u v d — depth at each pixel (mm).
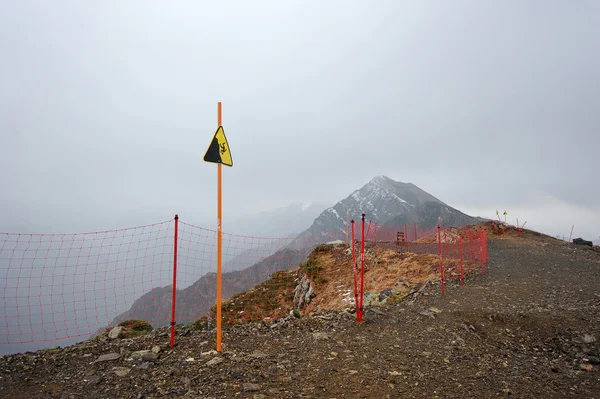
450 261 19000
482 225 34875
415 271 18000
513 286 13523
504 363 6652
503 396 5191
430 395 5148
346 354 6855
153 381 5426
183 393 5000
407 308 10953
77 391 5082
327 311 10922
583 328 8438
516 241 27250
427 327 8891
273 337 7969
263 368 6004
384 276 18422
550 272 16297
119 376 5629
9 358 6445
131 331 9875
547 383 5719
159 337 7988
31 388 5188
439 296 12422
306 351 6980
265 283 23984
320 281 21172
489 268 17391
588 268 17203
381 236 36438
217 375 5648
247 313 18094
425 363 6523
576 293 12070
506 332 8633
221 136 7160
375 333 8375
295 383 5426
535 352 7422
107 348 7121
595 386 5621
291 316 10906
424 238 36375
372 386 5402
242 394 4973
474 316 9695
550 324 8836
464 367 6383
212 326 10328
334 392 5148
